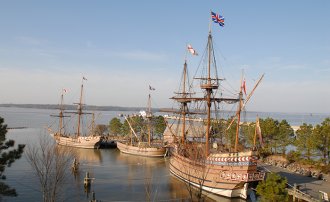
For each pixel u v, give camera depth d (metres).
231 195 67.62
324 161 85.81
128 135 162.50
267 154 104.25
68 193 67.81
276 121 107.25
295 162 91.81
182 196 67.62
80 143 143.12
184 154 86.06
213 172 70.00
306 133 90.56
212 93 84.31
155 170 96.31
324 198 56.50
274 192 49.97
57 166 62.78
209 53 83.50
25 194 65.56
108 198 65.62
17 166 87.56
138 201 63.69
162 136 162.62
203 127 109.25
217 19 79.94
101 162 108.88
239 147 98.62
